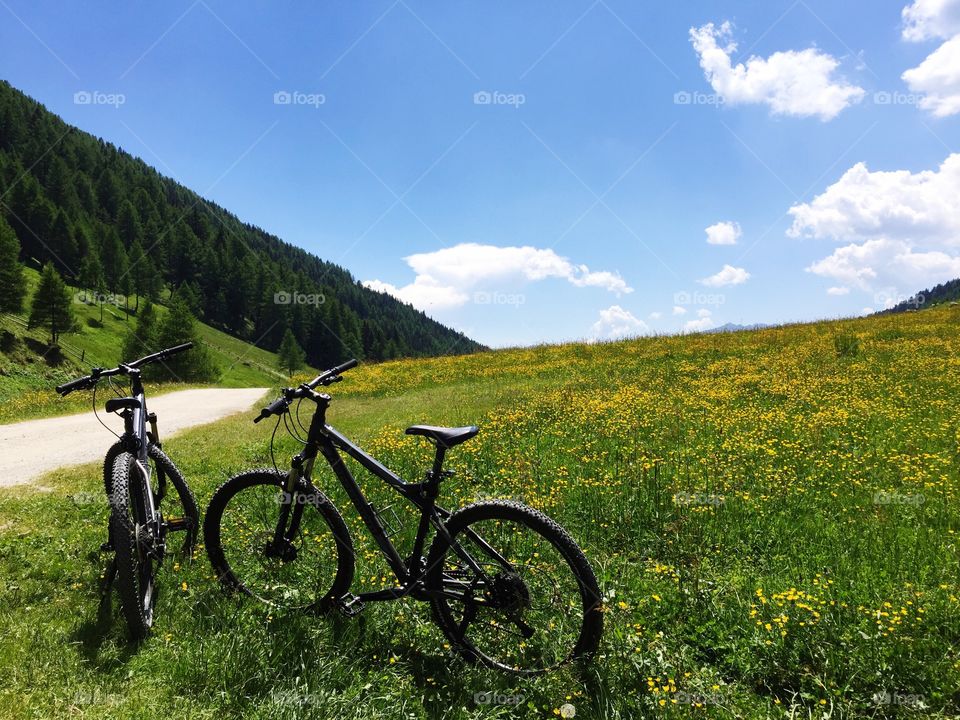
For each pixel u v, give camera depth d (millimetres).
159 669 2926
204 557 4289
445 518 3326
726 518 5645
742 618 3559
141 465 3873
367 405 19938
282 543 3758
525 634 3096
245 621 3428
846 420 10109
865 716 2672
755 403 12383
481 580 3121
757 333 27047
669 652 3201
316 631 3299
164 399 29188
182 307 92500
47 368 89750
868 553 4734
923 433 8773
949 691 2750
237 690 2779
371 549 4668
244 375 125438
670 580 4246
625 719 2697
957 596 3654
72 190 177625
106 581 3840
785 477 6910
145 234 186625
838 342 20109
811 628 3264
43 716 2549
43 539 4984
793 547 4906
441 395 20500
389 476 3375
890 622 3273
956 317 25625
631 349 26078
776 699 2816
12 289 96312
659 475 6926
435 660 3199
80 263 147875
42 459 10398
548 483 7023
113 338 119000
